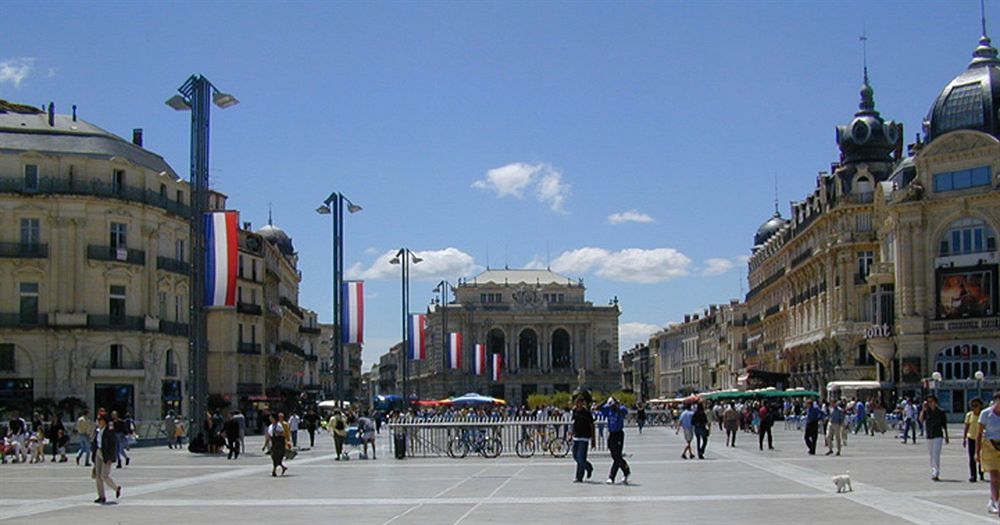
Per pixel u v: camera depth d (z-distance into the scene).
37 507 25.80
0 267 69.88
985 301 77.88
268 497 27.95
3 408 68.75
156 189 76.94
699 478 32.53
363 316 59.97
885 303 85.94
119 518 23.19
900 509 22.97
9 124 73.25
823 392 102.06
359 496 27.88
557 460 44.22
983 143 78.12
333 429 47.56
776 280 124.31
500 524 21.17
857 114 99.94
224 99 48.38
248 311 99.31
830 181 101.06
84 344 70.75
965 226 79.12
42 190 70.75
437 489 29.77
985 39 83.31
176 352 77.62
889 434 68.25
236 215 47.00
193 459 46.78
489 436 47.75
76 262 71.19
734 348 159.25
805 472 34.56
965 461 38.84
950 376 79.12
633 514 22.69
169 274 77.38
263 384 103.12
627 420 106.44
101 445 26.92
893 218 82.38
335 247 60.16
